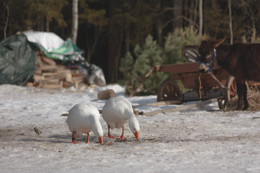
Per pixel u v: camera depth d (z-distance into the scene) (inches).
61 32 1676.9
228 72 522.6
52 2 1441.9
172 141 317.4
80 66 1170.6
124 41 1749.5
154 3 1608.0
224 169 217.5
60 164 232.4
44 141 325.4
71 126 304.3
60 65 1158.3
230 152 268.4
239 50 503.5
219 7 1530.5
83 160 244.2
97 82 1176.8
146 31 1636.3
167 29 1658.5
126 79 905.5
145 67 861.8
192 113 506.0
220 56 510.6
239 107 529.7
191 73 609.9
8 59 1066.7
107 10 1761.8
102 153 267.6
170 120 441.1
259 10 1364.4
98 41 1781.5
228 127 394.6
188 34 927.0
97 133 278.4
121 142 313.4
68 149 282.4
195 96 635.5
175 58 886.4
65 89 1056.2
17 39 1093.8
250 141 313.1
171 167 222.5
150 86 855.7
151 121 438.6
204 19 1544.0
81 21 1617.9
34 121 461.7
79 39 1776.6
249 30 1328.7
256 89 579.8
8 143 313.0
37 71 1099.3
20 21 1445.6
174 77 634.8
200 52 505.0
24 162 239.1
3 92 931.3
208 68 504.4
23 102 693.9
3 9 1406.3
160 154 262.2
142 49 919.0
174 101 601.6
